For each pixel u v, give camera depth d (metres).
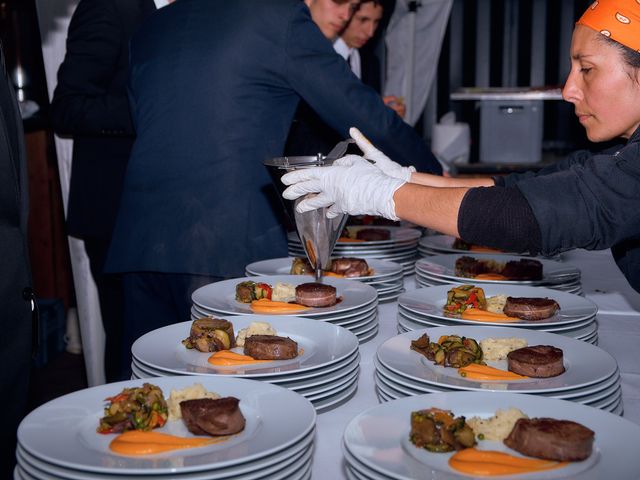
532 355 1.16
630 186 1.16
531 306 1.47
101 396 1.04
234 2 1.99
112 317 2.80
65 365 4.23
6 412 1.49
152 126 2.04
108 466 0.85
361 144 1.86
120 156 2.62
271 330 1.34
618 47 1.34
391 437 0.93
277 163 1.55
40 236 4.51
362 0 2.60
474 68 5.94
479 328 1.37
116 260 2.05
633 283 1.57
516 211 1.19
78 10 2.50
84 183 2.65
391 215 1.34
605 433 0.93
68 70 2.50
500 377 1.14
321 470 0.94
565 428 0.89
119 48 2.47
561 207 1.17
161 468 0.82
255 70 1.97
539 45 5.86
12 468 1.51
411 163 2.14
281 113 2.05
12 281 1.49
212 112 1.97
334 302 1.55
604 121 1.40
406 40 4.58
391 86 4.68
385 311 1.73
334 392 1.14
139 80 2.09
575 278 1.85
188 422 0.93
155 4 2.47
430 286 1.83
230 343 1.29
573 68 1.43
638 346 1.45
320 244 1.53
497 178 1.87
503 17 5.86
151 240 2.01
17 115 1.56
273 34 1.96
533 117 5.00
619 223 1.16
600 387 1.09
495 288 1.72
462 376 1.15
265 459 0.85
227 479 0.83
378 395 1.19
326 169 1.41
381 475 0.83
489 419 0.96
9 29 4.81
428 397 1.02
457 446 0.89
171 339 1.34
